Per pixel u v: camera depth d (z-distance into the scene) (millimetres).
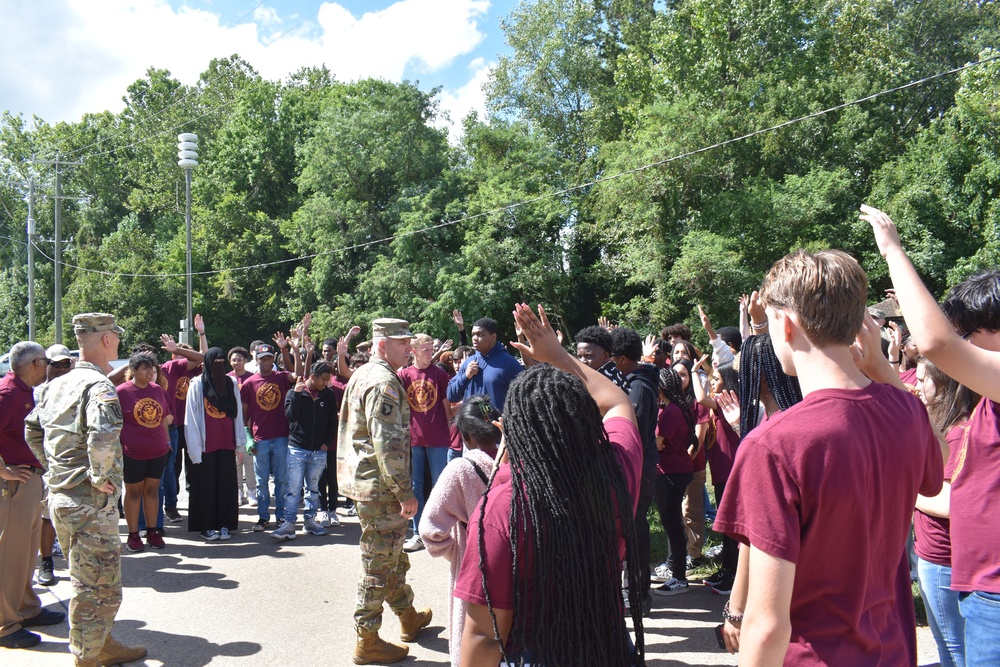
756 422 3510
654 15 34531
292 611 5363
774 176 25688
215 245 41344
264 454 7680
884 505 1742
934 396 3051
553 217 29953
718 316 23531
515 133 32562
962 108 21969
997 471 2363
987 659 2334
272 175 41875
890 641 1775
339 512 8508
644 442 4668
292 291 36469
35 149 59281
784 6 26328
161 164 52562
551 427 1930
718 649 4477
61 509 4109
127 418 6863
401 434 4336
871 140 25266
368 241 33469
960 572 2426
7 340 52625
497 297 28875
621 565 2002
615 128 32562
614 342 5094
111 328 4566
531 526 1872
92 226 55250
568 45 34250
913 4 38438
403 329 4566
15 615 4793
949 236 22375
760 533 1660
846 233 23047
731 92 25312
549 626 1850
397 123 33312
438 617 5203
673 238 25391
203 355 8562
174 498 8242
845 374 1805
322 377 7527
